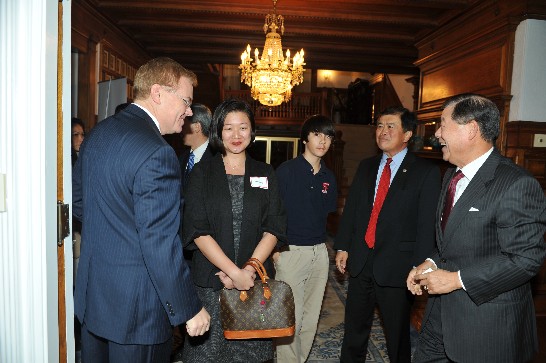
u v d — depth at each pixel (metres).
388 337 2.29
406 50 7.00
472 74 4.53
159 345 1.51
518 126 3.74
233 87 15.13
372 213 2.37
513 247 1.43
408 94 11.69
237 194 1.94
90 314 1.46
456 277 1.53
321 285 2.50
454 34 4.96
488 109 1.54
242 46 7.52
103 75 5.56
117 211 1.40
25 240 1.25
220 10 5.19
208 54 8.13
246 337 1.77
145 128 1.44
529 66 3.73
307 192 2.40
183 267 1.40
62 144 1.38
